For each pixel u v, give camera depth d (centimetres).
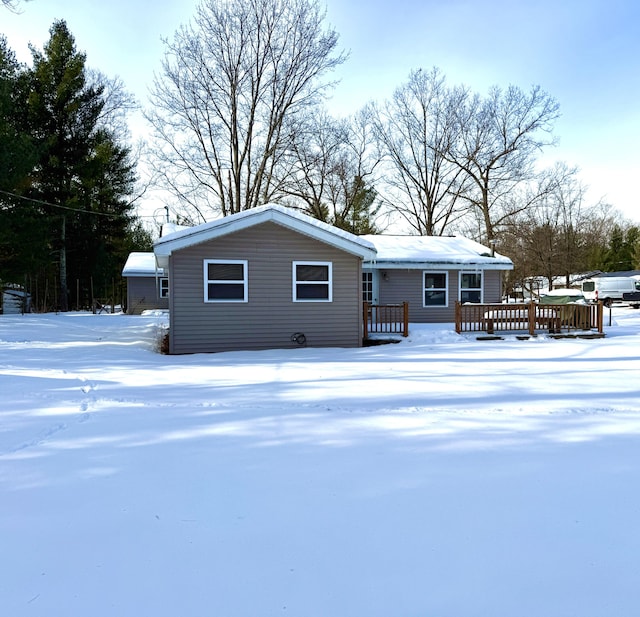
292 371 774
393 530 256
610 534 253
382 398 567
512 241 3284
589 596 202
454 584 209
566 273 3341
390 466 349
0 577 214
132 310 2583
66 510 280
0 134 2038
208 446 394
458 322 1329
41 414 493
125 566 223
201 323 1096
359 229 3375
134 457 368
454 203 3384
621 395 581
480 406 529
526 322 1380
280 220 1130
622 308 2847
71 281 3017
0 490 308
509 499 294
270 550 237
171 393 596
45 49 2684
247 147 2638
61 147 2611
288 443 402
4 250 2228
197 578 214
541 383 662
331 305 1195
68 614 191
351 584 209
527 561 227
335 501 291
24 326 1598
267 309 1148
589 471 340
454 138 3266
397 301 1730
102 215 3020
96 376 723
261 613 191
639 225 5284
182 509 281
